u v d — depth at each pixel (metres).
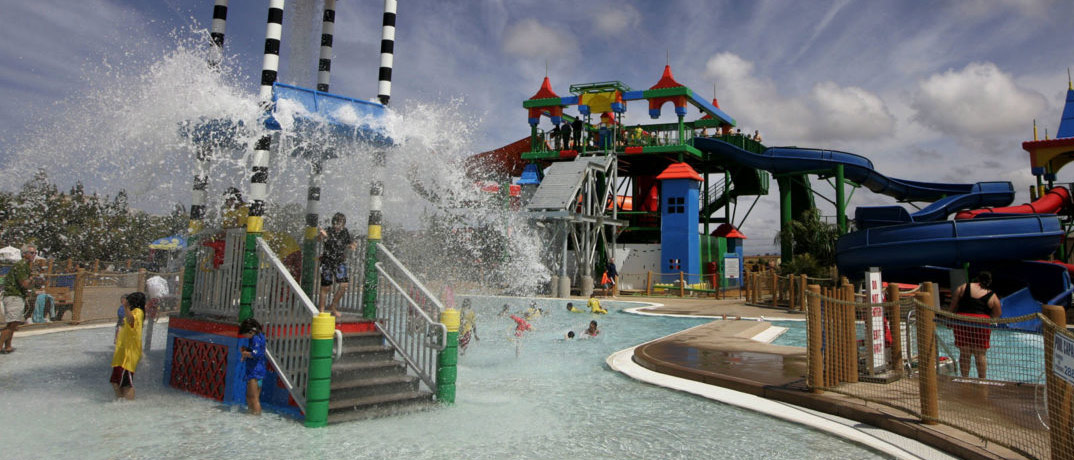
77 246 23.17
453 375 7.45
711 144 37.34
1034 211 25.88
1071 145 28.03
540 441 5.86
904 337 9.28
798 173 35.25
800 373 8.77
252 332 6.71
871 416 6.39
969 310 8.05
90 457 5.18
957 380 7.99
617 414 7.02
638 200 44.03
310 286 8.68
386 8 9.27
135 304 7.48
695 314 20.50
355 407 6.70
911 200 37.09
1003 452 5.12
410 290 8.02
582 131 37.31
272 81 7.89
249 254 7.38
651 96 35.41
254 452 5.39
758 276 25.09
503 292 31.05
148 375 9.05
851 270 23.66
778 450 5.61
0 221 20.77
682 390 8.21
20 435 5.83
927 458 5.29
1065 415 4.48
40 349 11.83
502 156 43.72
